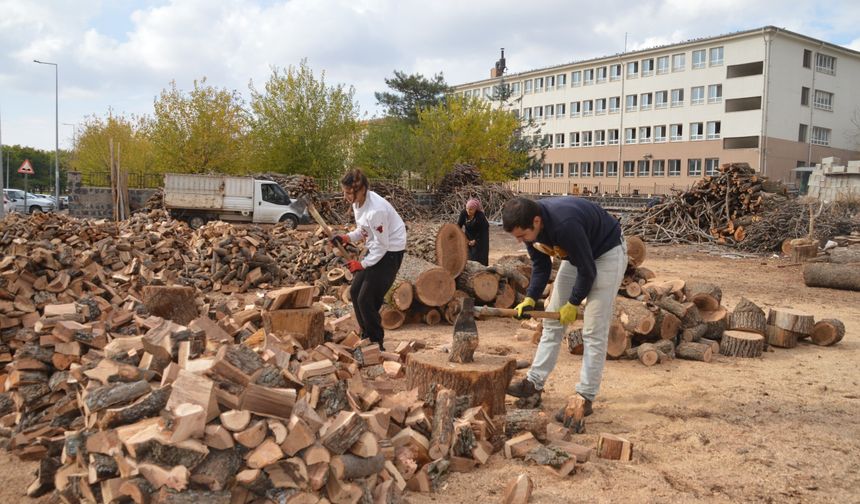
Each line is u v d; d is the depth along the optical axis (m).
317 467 2.71
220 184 20.59
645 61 54.50
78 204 21.50
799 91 49.06
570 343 6.39
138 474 2.49
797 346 7.04
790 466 3.72
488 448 3.74
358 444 2.84
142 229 10.75
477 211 8.57
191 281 9.31
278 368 3.04
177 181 20.28
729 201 20.03
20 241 6.16
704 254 17.64
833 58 51.09
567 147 61.19
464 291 8.42
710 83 50.31
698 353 6.29
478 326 7.99
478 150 38.44
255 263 9.84
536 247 4.23
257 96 31.48
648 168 54.97
